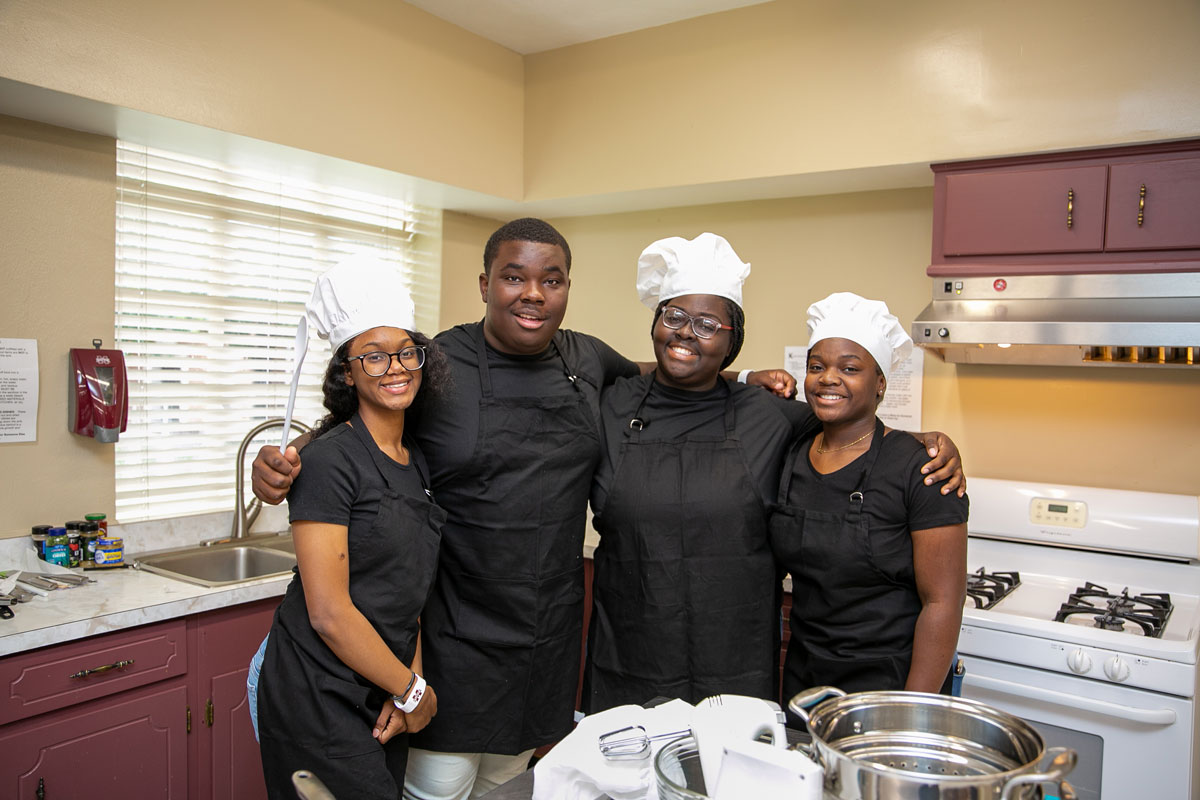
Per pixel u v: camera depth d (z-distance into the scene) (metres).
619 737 1.07
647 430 1.73
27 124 2.10
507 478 1.63
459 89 2.79
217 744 2.11
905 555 1.49
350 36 2.43
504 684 1.65
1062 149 2.07
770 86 2.50
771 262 2.87
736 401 1.75
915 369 2.60
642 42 2.76
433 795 1.69
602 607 1.73
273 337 2.82
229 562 2.54
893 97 2.29
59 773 1.82
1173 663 1.76
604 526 1.73
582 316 3.35
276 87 2.25
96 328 2.27
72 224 2.20
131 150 2.36
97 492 2.31
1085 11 2.04
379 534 1.39
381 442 1.46
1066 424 2.40
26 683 1.75
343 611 1.35
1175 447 2.27
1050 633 1.88
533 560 1.64
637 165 2.78
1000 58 2.14
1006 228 2.16
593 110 2.88
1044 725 1.92
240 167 2.56
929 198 2.58
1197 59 1.92
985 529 2.38
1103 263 2.04
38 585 2.02
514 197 3.04
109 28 1.92
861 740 0.95
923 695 0.97
